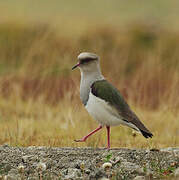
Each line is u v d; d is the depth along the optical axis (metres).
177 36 25.05
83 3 34.84
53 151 8.80
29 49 21.25
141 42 24.72
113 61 21.73
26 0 32.69
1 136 11.45
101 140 11.52
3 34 23.64
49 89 17.47
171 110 14.00
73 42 22.94
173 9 33.56
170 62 20.16
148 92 17.03
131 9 33.81
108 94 8.92
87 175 7.87
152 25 26.33
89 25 25.92
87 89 9.25
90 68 9.30
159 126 13.05
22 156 8.52
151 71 18.42
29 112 14.46
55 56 19.98
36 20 25.66
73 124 12.44
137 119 8.96
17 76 18.14
